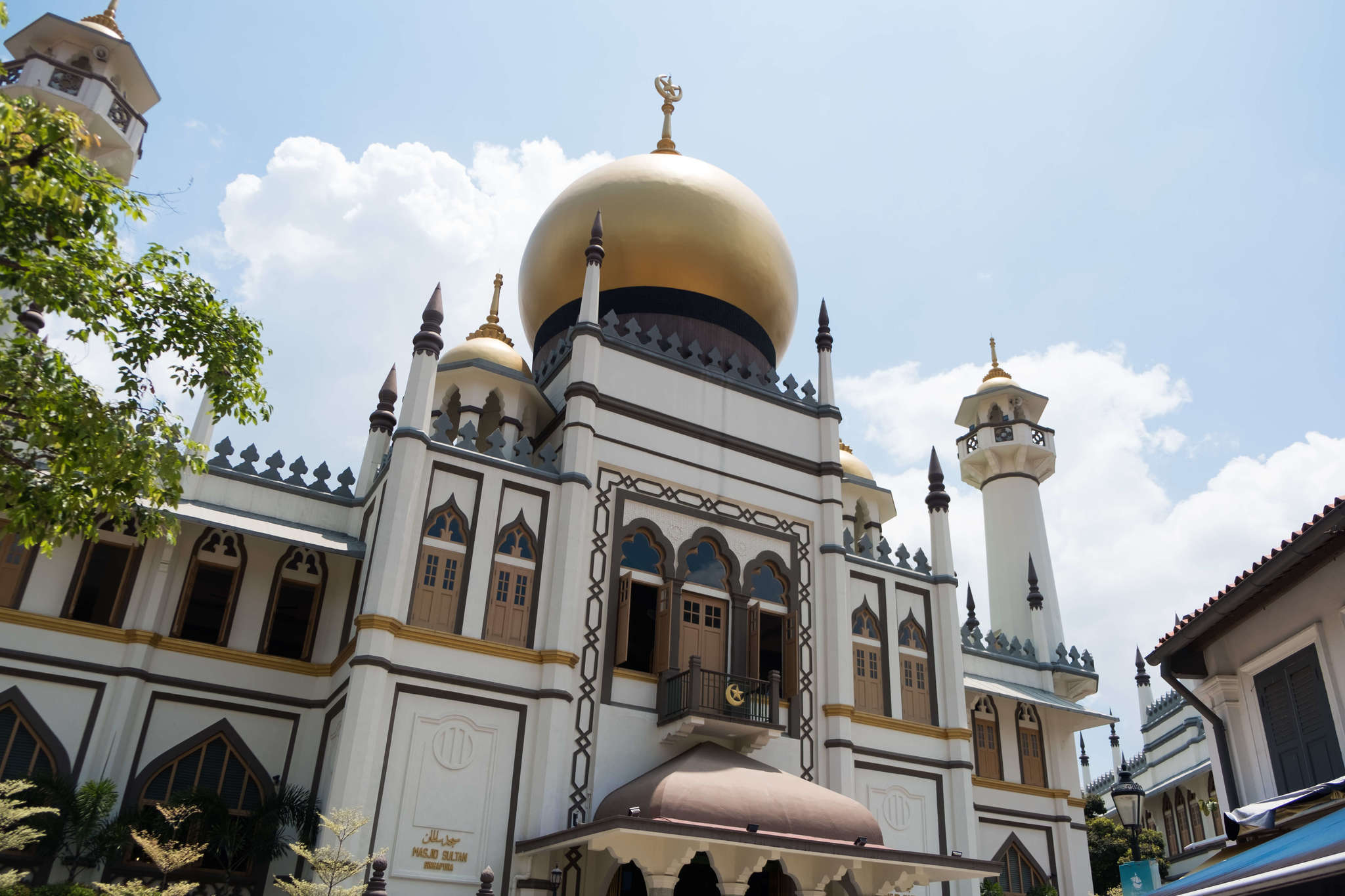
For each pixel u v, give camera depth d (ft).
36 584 56.08
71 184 32.76
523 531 62.23
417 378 61.41
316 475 67.82
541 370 83.87
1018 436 114.83
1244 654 47.19
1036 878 80.48
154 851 45.14
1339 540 39.60
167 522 37.45
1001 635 91.15
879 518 103.50
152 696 57.06
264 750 58.75
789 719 67.00
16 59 83.46
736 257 82.79
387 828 51.85
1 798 44.45
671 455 69.56
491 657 57.98
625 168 84.99
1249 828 33.50
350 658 55.36
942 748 73.41
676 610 65.10
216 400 36.91
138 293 35.06
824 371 79.77
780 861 54.29
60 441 33.42
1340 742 40.45
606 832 48.88
